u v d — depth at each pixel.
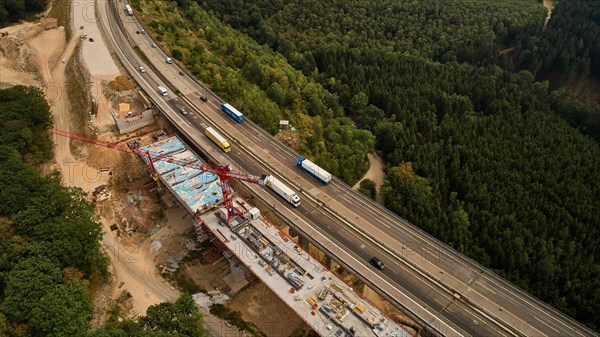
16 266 102.62
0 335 90.88
